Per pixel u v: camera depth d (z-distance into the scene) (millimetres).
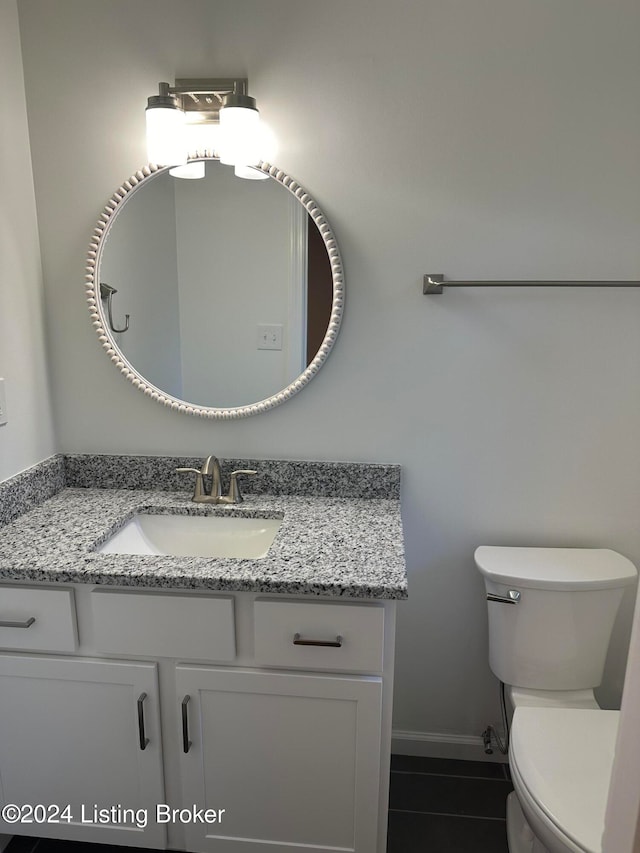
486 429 1757
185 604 1352
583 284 1593
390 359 1736
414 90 1590
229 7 1584
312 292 1693
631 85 1547
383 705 1396
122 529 1647
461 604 1884
